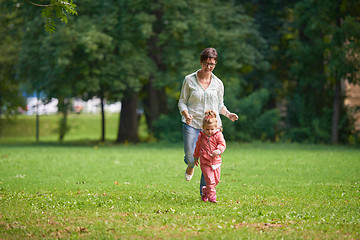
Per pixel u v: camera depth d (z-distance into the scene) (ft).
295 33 126.82
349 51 99.25
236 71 116.47
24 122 184.85
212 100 33.30
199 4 107.65
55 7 39.78
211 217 26.13
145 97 127.85
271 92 124.67
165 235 22.16
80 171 55.72
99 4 102.89
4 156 75.41
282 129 120.16
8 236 22.15
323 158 70.18
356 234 22.31
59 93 106.52
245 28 110.42
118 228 23.56
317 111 115.65
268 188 39.83
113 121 215.10
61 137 140.67
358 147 96.27
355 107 108.27
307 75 113.19
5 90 135.64
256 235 22.07
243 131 110.63
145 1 102.17
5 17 114.21
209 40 104.17
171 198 33.58
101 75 103.65
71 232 22.80
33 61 103.86
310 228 23.48
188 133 33.19
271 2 119.34
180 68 104.06
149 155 78.33
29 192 37.96
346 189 38.65
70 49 97.04
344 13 103.50
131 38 105.70
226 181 45.83
